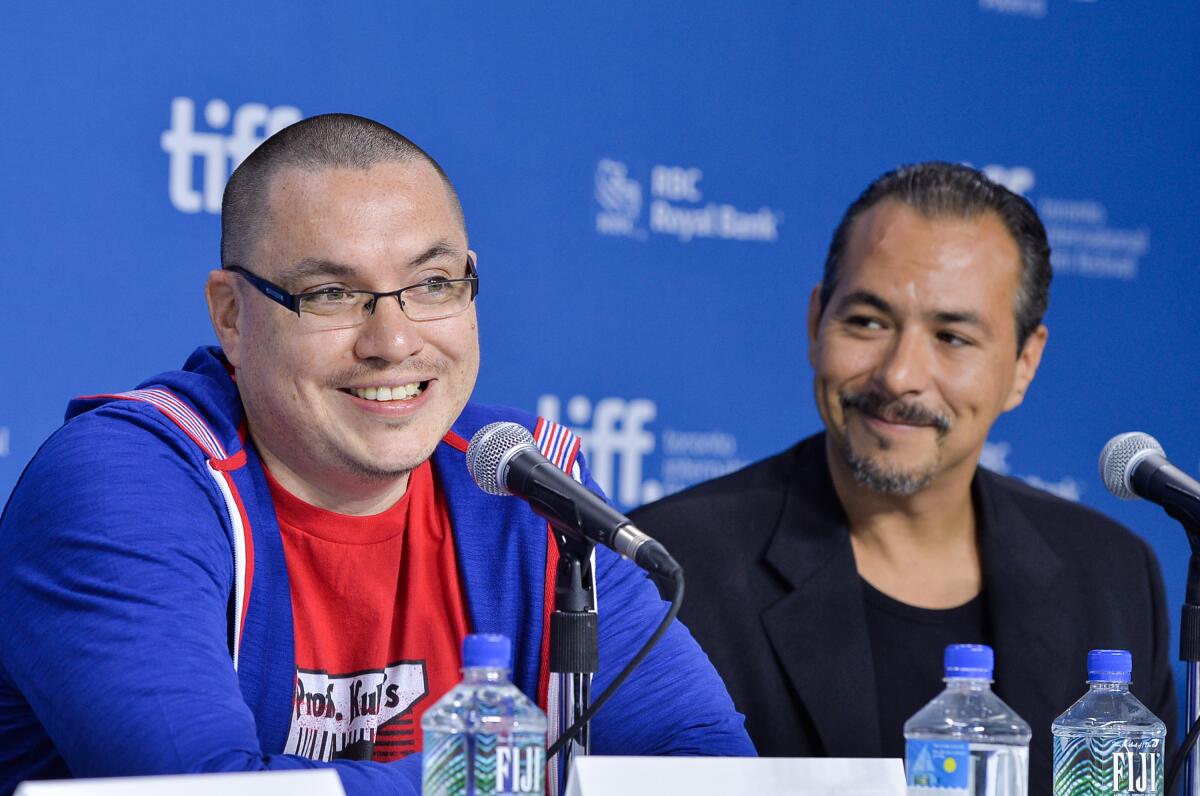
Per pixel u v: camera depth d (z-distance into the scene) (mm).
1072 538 5664
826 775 2848
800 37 7293
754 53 7215
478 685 2789
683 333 7094
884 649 5320
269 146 3914
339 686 4062
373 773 3021
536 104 6852
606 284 6961
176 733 2955
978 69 7578
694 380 7109
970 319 5172
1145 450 3807
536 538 4305
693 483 7105
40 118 6035
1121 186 7777
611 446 6965
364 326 3795
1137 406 7766
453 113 6703
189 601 3322
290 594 3965
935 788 2881
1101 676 3467
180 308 6258
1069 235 7695
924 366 5152
